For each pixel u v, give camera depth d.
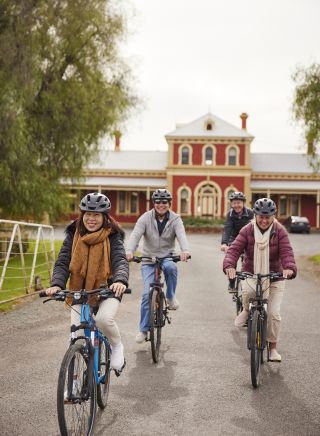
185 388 5.20
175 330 7.91
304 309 9.86
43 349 6.56
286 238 5.89
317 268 17.38
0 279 10.00
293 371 5.84
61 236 31.17
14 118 15.64
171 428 4.21
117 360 4.54
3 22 16.19
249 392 5.11
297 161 54.06
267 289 5.91
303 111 21.45
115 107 19.77
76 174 19.31
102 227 4.43
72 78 18.42
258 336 5.45
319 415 4.52
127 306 9.88
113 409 4.60
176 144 49.66
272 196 52.28
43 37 17.55
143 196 52.38
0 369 5.72
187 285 13.20
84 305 4.08
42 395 4.92
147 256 6.89
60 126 18.05
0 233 17.00
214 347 6.90
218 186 49.25
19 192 16.38
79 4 18.14
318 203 50.69
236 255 5.96
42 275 13.64
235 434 4.11
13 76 15.76
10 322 8.07
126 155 54.56
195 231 41.75
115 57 19.95
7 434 4.05
